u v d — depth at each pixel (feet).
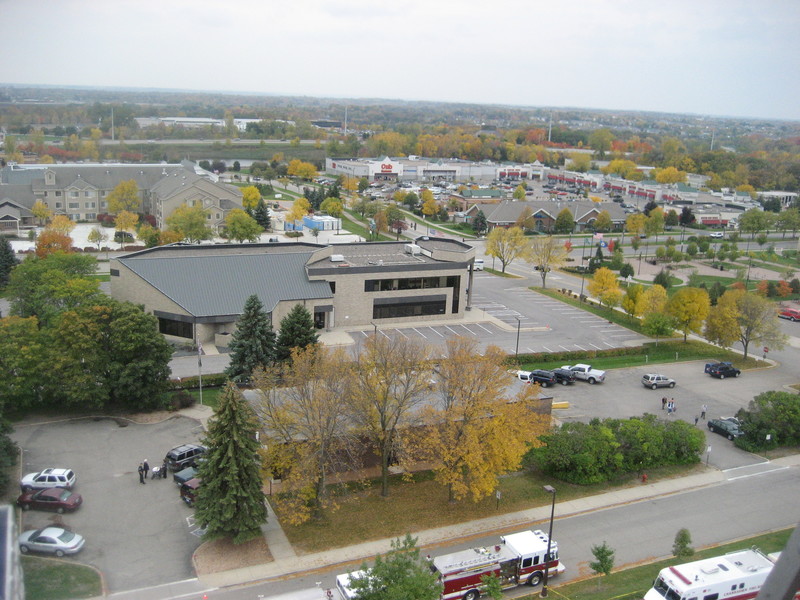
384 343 178.09
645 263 501.15
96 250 435.53
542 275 430.20
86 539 148.97
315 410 161.27
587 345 303.48
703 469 199.11
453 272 323.16
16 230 478.18
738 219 647.56
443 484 175.11
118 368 203.82
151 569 140.46
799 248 559.79
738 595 133.18
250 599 133.18
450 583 134.72
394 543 128.16
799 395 224.74
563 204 622.95
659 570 148.97
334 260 309.63
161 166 587.68
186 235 450.71
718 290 385.09
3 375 192.95
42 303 258.16
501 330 316.40
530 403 180.86
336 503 167.73
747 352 310.65
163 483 173.58
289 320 240.53
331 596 126.52
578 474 184.85
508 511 169.68
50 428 199.21
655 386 260.21
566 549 156.46
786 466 204.03
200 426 204.95
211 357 262.06
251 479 148.05
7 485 166.20
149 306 277.44
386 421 168.76
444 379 175.01
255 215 546.26
